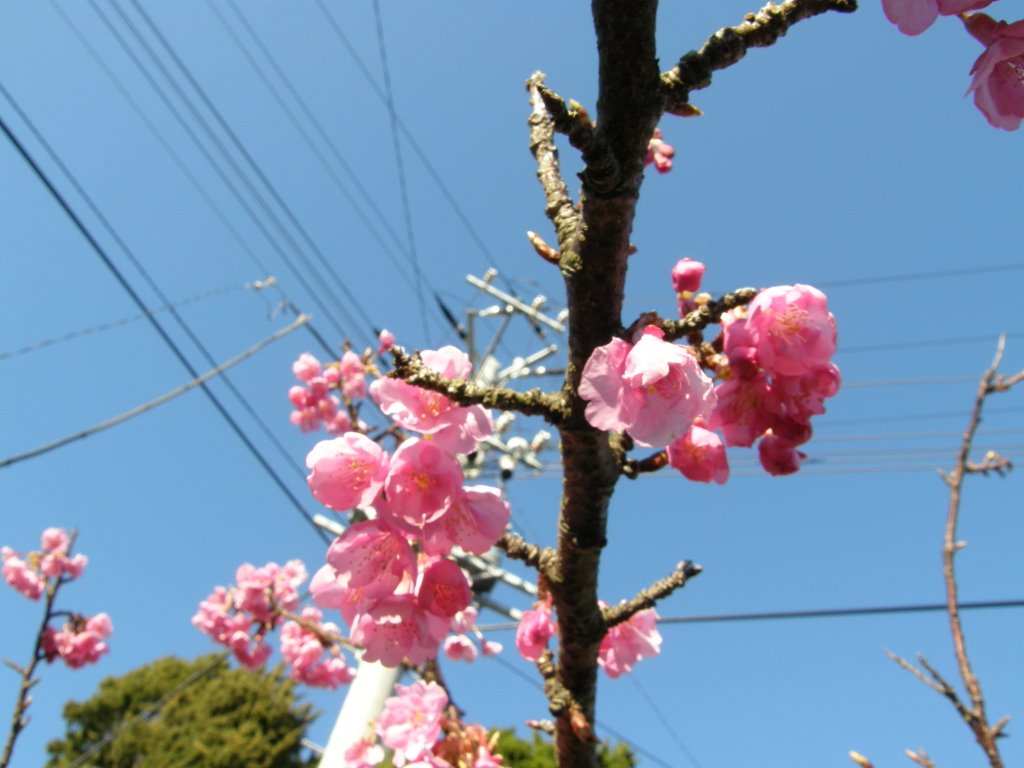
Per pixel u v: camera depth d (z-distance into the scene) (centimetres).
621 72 22
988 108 23
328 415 75
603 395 23
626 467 30
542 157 29
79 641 73
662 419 23
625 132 23
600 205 23
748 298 26
